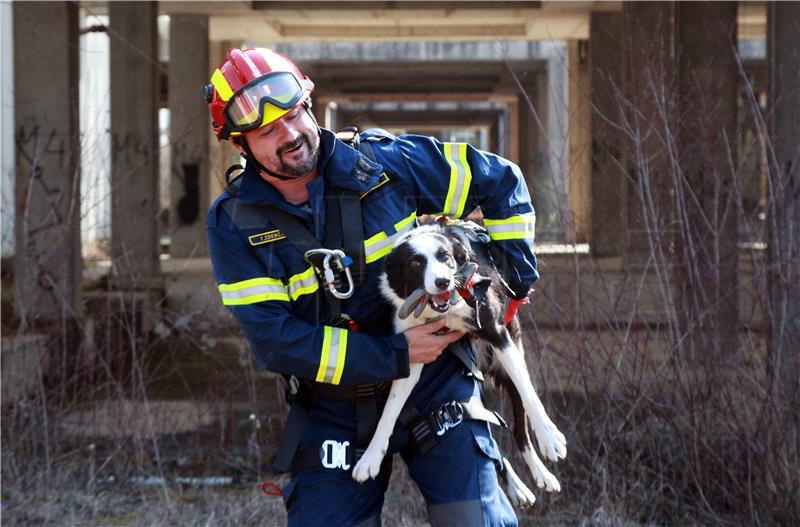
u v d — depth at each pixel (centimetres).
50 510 717
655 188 749
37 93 1335
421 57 3275
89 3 2158
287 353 371
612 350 690
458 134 5425
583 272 698
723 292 701
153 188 1684
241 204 381
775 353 670
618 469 687
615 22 2242
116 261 897
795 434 663
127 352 836
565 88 2500
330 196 380
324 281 380
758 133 704
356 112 4541
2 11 1241
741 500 664
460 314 386
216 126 378
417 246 374
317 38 2712
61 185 1239
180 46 2266
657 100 715
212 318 863
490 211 409
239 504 725
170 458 795
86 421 798
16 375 809
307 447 394
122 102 1789
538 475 440
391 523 675
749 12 2444
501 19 2438
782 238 680
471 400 400
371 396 394
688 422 684
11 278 913
